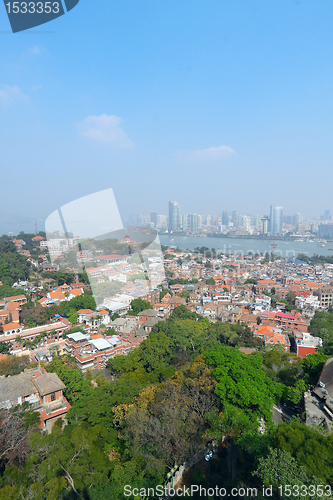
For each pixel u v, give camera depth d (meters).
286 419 35.09
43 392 37.12
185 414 29.14
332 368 34.75
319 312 100.81
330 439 21.16
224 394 30.27
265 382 36.38
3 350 69.69
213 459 27.06
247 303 115.31
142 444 28.19
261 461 21.06
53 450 26.34
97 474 25.72
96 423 33.88
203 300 119.69
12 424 30.17
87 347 66.69
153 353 55.38
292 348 76.44
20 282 123.69
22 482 24.25
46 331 76.31
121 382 39.94
